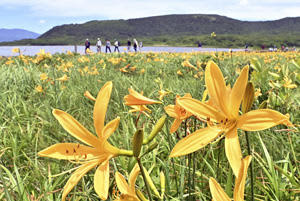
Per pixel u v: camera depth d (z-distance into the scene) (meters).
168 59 10.86
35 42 160.88
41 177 2.14
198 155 2.23
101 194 0.72
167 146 2.30
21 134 2.95
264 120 0.75
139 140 0.81
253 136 2.52
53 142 2.81
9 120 3.41
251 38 90.06
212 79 0.87
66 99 4.30
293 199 1.75
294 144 2.43
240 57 10.61
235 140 0.78
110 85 0.85
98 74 6.21
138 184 1.97
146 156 2.28
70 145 0.86
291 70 5.61
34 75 5.82
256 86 3.81
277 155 2.24
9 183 1.95
